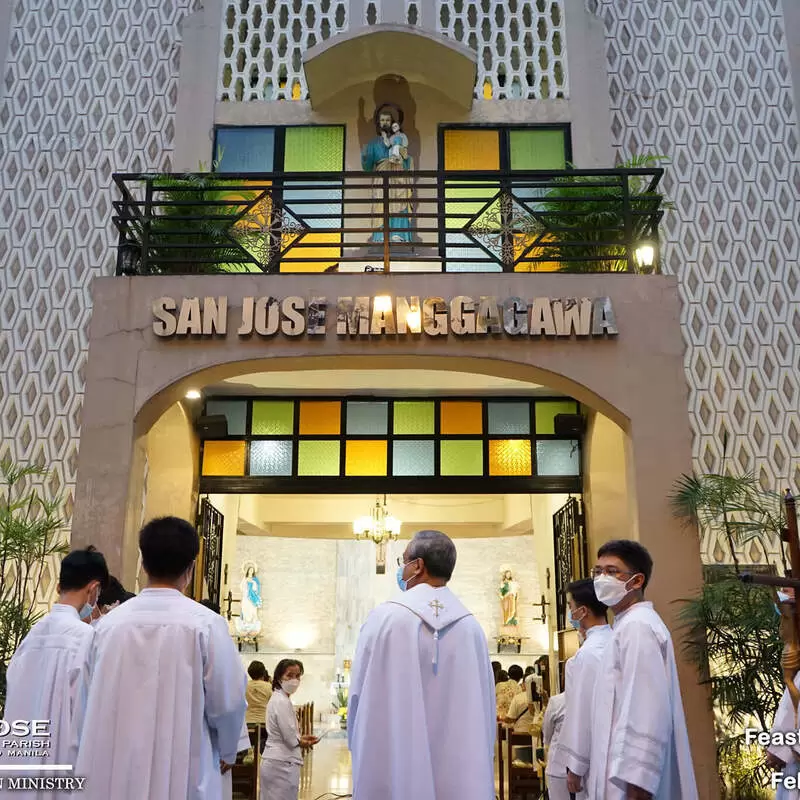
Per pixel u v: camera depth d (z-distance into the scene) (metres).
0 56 10.15
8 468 8.42
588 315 7.14
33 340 9.17
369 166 9.60
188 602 3.36
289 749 6.49
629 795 3.31
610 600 3.78
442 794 3.19
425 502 14.77
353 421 9.37
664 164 9.68
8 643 6.62
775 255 9.34
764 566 8.20
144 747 3.12
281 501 14.82
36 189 9.69
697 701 6.48
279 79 10.30
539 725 8.73
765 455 8.70
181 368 7.13
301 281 7.36
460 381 9.03
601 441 8.83
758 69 10.02
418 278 7.35
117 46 10.25
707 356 9.00
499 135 9.84
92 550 4.04
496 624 17.86
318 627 18.67
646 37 10.17
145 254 7.57
